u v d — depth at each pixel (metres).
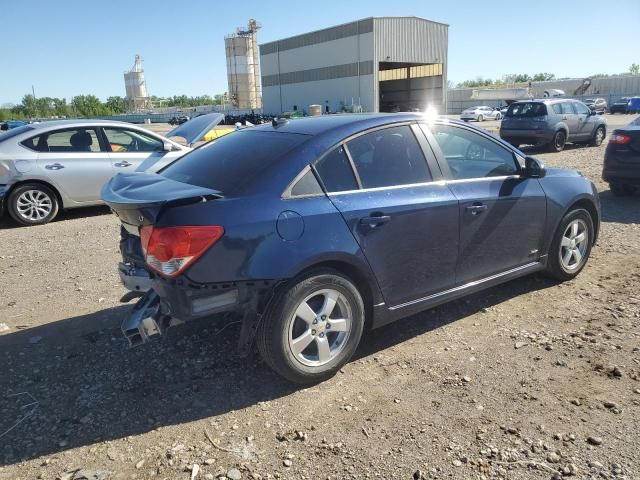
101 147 8.77
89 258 6.36
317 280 3.29
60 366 3.76
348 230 3.39
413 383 3.41
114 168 8.82
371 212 3.49
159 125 54.12
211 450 2.84
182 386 3.47
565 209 4.76
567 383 3.34
